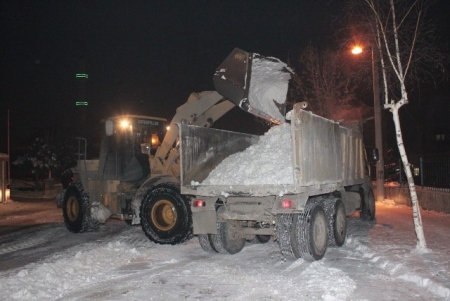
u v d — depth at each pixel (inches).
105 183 511.2
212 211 369.4
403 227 510.3
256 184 342.6
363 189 567.2
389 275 307.1
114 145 509.7
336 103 1016.9
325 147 392.8
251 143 481.7
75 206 534.0
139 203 460.8
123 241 463.2
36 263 369.1
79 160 535.5
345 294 262.2
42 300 266.2
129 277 315.3
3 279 302.8
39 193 1263.5
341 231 412.2
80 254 366.9
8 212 823.7
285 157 362.9
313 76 1031.6
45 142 1517.0
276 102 429.4
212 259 370.3
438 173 701.9
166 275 319.0
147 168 494.6
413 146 1574.8
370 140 1242.6
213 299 264.2
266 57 432.5
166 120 541.6
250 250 404.8
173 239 426.0
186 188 370.3
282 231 349.4
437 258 341.7
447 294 259.3
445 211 655.1
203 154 401.7
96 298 269.0
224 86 415.8
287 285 286.8
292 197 335.9
